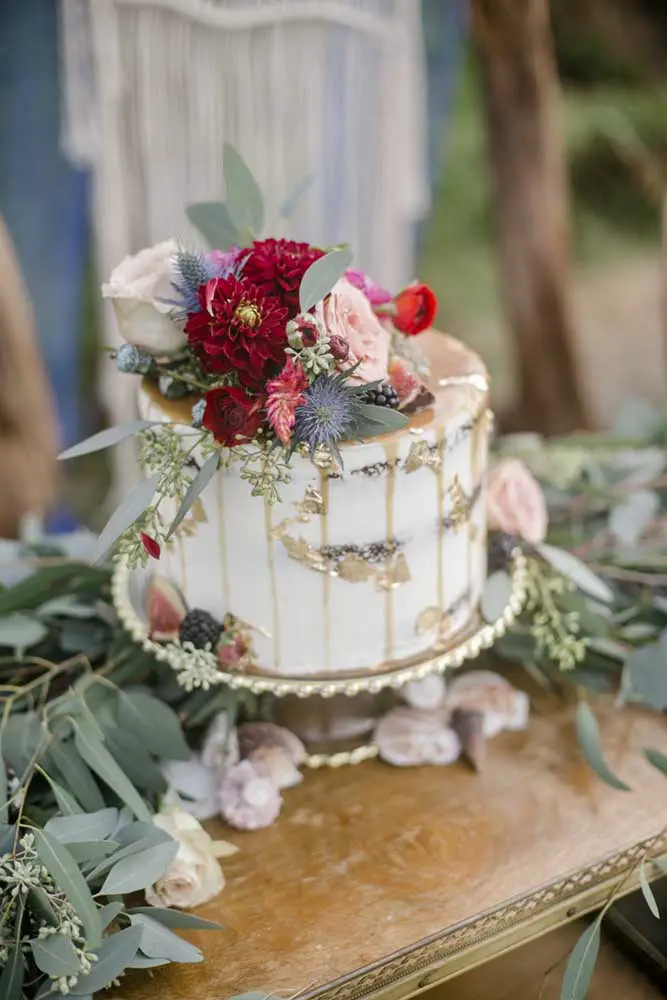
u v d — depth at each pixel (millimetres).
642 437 1594
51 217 1849
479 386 1055
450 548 1038
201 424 922
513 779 1145
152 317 959
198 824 997
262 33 1822
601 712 1255
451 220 2141
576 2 2012
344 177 2006
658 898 1265
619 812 1091
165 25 1765
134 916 909
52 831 912
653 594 1368
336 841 1060
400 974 932
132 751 1050
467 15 1966
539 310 2248
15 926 874
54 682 1209
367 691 1182
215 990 890
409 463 952
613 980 1158
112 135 1815
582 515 1478
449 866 1021
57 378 1966
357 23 1862
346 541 970
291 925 956
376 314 1048
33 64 1728
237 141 1903
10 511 2039
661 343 2357
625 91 2117
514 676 1325
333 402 877
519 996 1119
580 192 2184
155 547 892
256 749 1127
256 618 1017
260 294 886
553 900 1002
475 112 2053
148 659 1173
